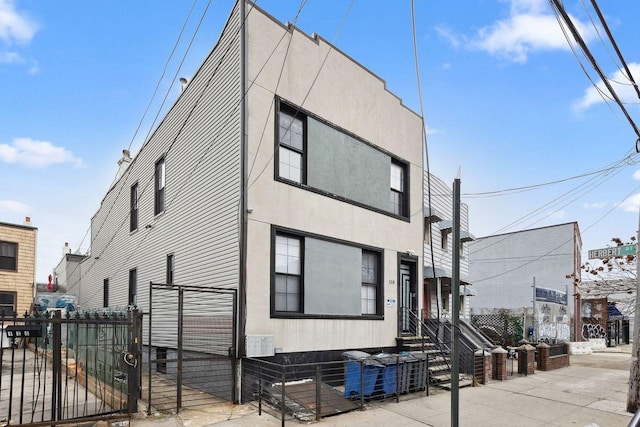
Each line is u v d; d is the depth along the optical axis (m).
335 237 11.67
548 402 9.99
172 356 11.86
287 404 8.35
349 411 8.59
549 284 30.17
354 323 11.88
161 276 13.27
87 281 22.84
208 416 7.97
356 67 13.03
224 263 10.06
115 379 8.38
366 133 13.14
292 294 10.60
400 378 10.05
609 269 15.31
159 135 14.53
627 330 38.44
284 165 10.81
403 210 14.58
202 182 11.42
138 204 15.94
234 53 10.36
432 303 17.02
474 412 8.88
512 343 21.23
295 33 11.20
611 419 8.70
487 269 33.22
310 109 11.41
